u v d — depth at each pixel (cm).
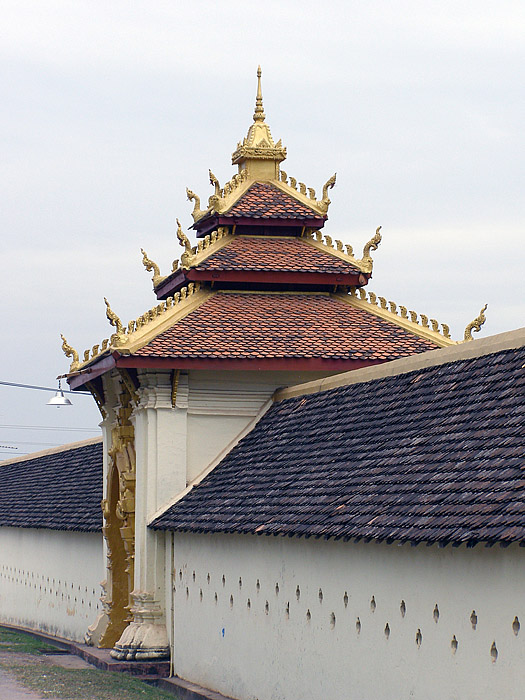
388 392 2883
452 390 2550
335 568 2497
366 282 3972
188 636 3403
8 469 6662
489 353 2547
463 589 2006
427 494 2180
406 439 2520
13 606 5806
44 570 5297
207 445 3694
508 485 1961
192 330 3669
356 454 2694
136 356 3534
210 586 3231
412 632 2172
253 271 3850
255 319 3775
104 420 4222
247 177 4119
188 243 3844
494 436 2178
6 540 5981
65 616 4934
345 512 2417
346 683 2427
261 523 2777
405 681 2191
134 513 3822
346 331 3784
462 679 2003
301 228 4044
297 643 2667
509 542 1816
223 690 3103
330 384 3334
